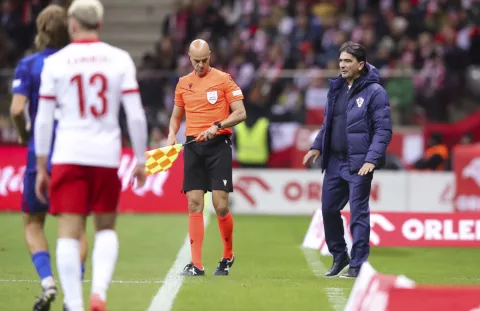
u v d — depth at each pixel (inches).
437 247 1673.2
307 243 1630.2
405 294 744.3
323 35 3034.0
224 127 1189.1
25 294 1003.3
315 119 2593.5
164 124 2539.4
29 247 927.0
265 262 1414.9
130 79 823.7
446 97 2694.4
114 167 820.0
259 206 2331.4
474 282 1205.1
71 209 809.5
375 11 3102.9
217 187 1202.6
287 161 2571.4
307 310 915.4
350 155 1197.7
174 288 1054.4
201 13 3152.1
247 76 2625.5
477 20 3169.3
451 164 2608.3
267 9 3208.7
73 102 812.0
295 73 2628.0
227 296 995.3
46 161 833.5
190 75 1222.9
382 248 1653.5
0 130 2549.2
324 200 1231.5
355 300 773.9
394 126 2662.4
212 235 1804.9
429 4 3169.3
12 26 3174.2
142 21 3523.6
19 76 924.0
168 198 2263.8
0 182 2281.0
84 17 826.8
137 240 1699.1
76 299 814.5
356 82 1196.5
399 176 2292.1
